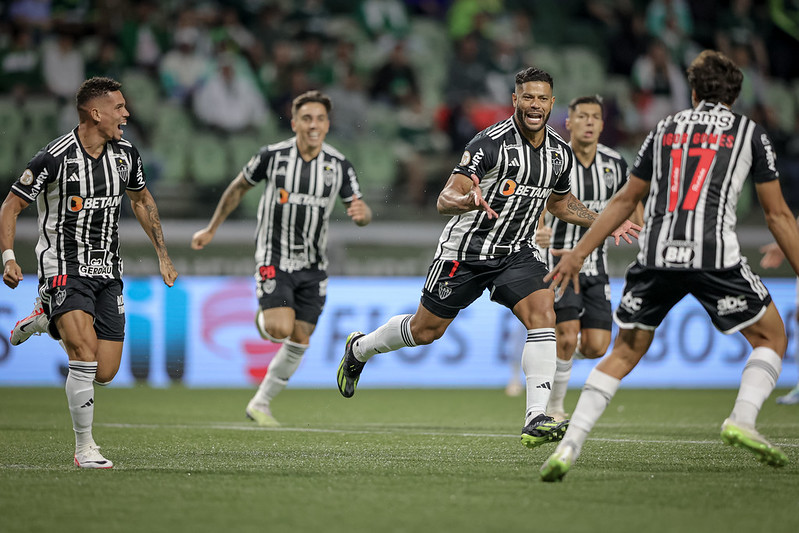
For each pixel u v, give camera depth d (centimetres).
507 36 5628
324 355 4028
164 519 1255
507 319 4131
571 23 5888
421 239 4166
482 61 5244
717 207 1502
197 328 3975
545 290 1875
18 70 4938
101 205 1773
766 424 2698
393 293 4097
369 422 2728
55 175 1734
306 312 2678
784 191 5025
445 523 1230
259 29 5334
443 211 1736
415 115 5050
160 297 3962
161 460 1834
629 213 1560
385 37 5562
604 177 2595
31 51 4972
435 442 2175
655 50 5350
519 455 1917
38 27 5019
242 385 3975
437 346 4094
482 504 1356
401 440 2219
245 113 4941
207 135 4862
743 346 4162
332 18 5612
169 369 3950
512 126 1867
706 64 1538
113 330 1820
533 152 1858
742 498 1420
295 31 5388
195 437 2273
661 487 1509
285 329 2589
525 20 5491
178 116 4866
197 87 4919
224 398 3462
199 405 3206
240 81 4941
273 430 2458
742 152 1498
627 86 5422
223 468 1712
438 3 5828
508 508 1328
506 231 1892
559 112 5222
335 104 4953
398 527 1207
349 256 4109
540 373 1838
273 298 2620
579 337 2603
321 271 2706
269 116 5003
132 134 4778
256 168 2662
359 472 1662
